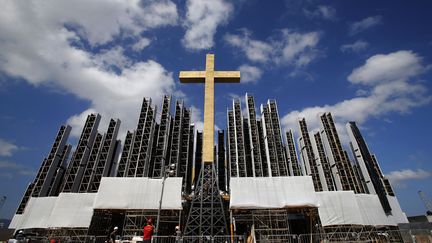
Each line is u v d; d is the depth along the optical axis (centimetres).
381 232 4659
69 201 4519
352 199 4591
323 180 7338
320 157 7738
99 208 4284
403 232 3309
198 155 8344
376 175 6606
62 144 7069
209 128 4931
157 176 6384
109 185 4469
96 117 7412
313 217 4888
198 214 4472
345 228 4594
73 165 6562
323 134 7700
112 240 2716
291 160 8281
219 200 4575
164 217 4703
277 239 4172
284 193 4369
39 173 6581
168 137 7294
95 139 7125
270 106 8006
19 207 6019
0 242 4650
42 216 4612
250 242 4006
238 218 4944
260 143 8125
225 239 3841
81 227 4334
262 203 4300
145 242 2038
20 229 4481
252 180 4494
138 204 4353
